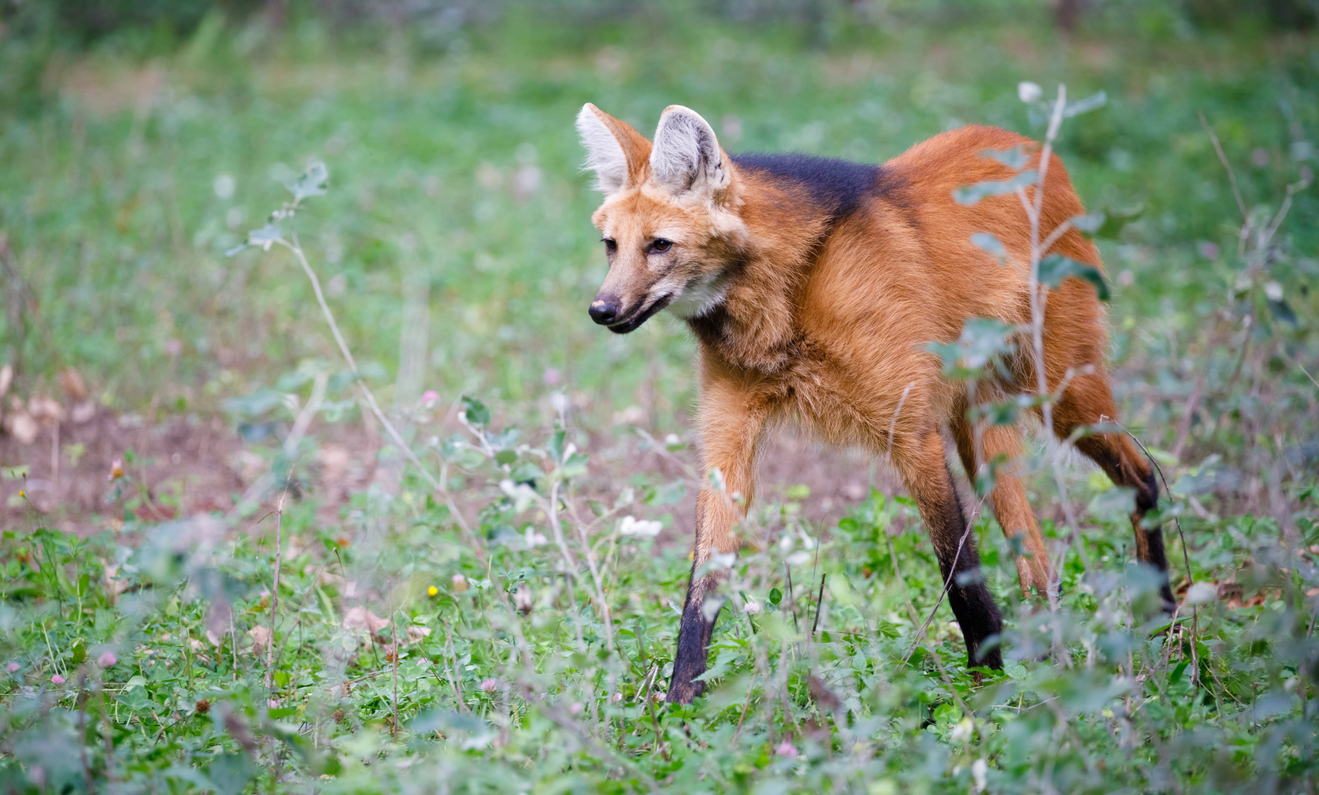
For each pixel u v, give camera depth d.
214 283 12.76
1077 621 4.94
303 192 5.92
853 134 19.61
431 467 9.54
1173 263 13.99
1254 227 8.96
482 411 5.68
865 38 28.73
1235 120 18.97
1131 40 28.41
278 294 13.29
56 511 8.91
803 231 6.38
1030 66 26.03
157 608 6.61
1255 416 8.08
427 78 26.31
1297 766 4.43
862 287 6.36
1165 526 7.86
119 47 27.67
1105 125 19.09
